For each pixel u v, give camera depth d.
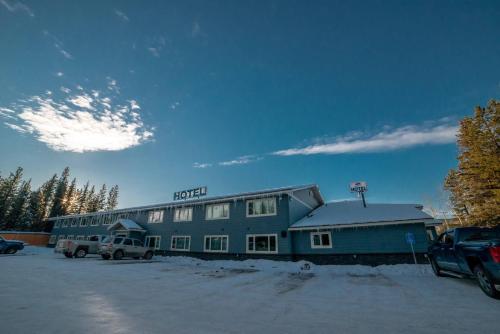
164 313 5.74
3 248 22.48
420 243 15.92
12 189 55.34
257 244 20.72
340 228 18.28
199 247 23.89
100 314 5.51
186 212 26.41
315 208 26.56
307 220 20.58
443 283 9.50
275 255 19.55
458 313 5.57
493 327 4.63
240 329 4.72
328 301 7.18
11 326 4.57
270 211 20.97
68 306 6.09
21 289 7.91
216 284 10.23
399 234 16.62
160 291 8.45
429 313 5.68
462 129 26.36
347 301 7.17
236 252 21.50
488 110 24.56
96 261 18.72
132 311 5.84
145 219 30.23
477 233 8.66
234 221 22.58
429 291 8.16
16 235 41.34
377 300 7.21
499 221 22.69
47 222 55.81
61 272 12.08
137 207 31.16
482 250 6.89
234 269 16.34
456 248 8.50
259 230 20.97
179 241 25.72
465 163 25.62
